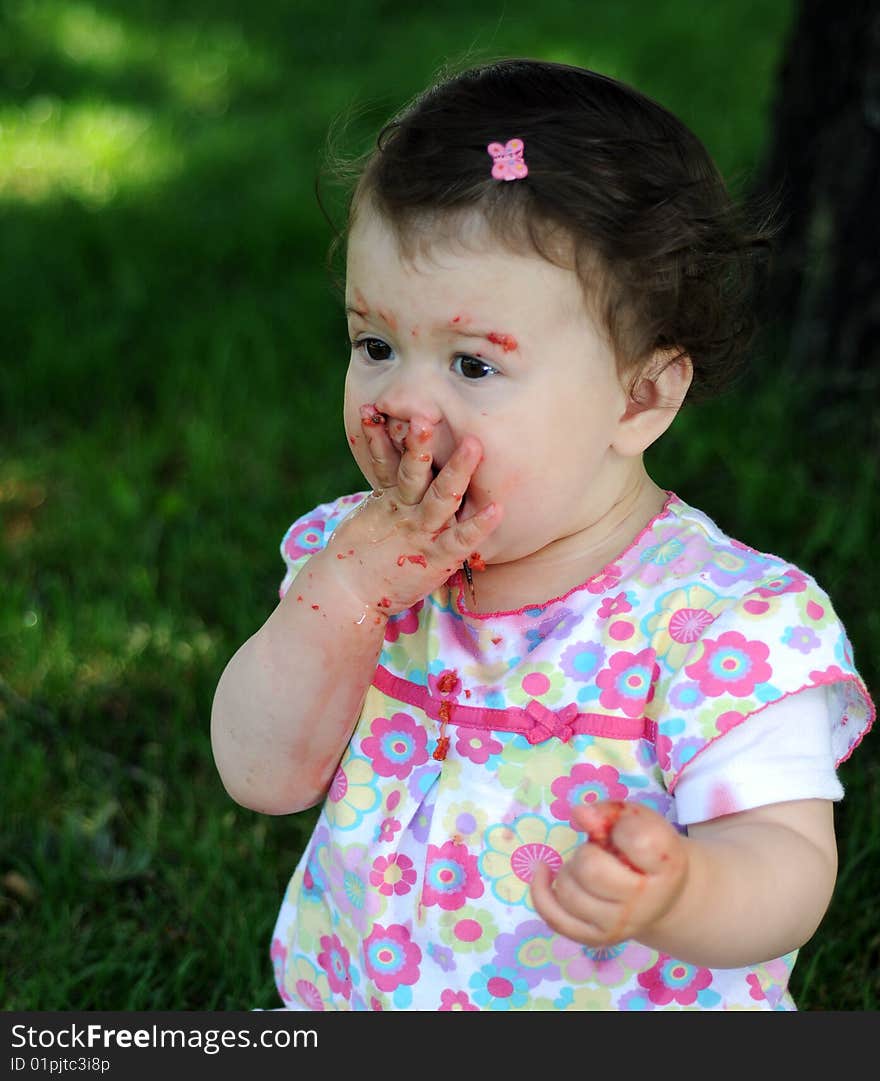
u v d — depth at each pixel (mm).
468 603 2000
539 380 1787
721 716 1803
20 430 4738
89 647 3600
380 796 2023
